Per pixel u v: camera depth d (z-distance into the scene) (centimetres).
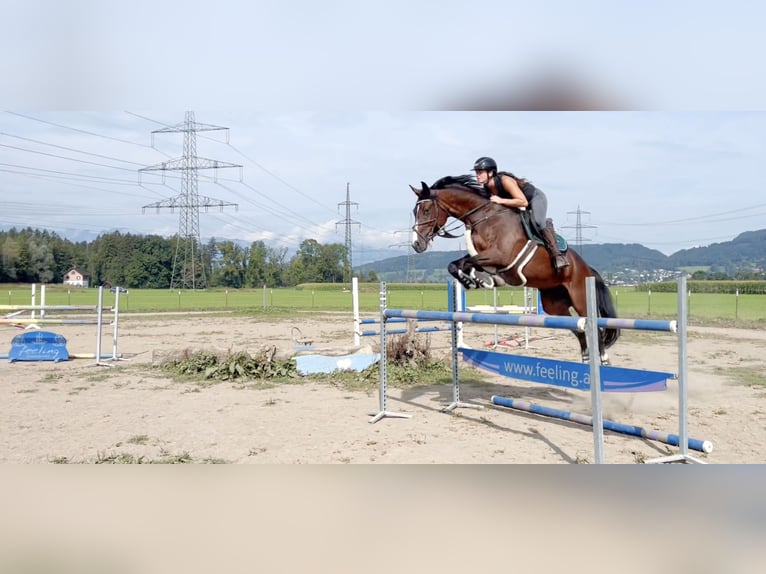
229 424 542
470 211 534
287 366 820
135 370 891
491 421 559
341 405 632
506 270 528
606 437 502
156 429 523
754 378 805
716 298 3259
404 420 561
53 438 492
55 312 2405
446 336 1528
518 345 1227
